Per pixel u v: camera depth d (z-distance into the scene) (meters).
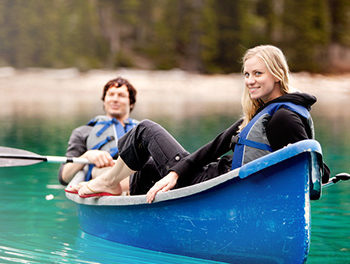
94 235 6.66
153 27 66.31
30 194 9.14
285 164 4.81
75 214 7.83
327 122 23.41
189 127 20.31
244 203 5.12
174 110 29.23
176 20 65.69
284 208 4.90
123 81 8.48
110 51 63.59
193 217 5.48
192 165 5.72
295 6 68.12
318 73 67.25
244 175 4.92
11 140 16.20
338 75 67.25
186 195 5.34
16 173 11.15
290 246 4.90
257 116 5.24
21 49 59.38
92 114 26.19
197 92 48.34
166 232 5.73
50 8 60.66
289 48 68.31
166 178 5.67
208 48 64.56
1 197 8.91
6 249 6.05
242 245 5.20
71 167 8.09
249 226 5.12
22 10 59.88
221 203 5.26
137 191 6.57
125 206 6.05
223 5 65.81
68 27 61.09
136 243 6.08
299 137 4.94
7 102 34.69
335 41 71.81
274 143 5.07
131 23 65.94
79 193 6.56
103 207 6.39
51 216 7.69
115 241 6.34
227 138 5.69
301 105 5.11
